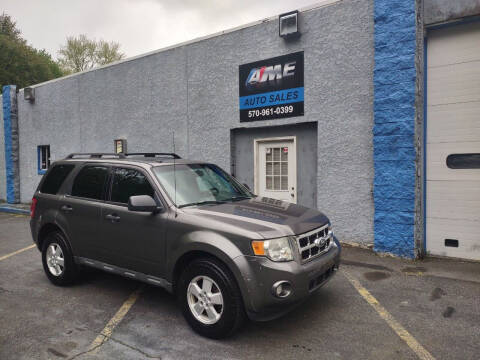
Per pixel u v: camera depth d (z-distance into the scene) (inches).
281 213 156.6
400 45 234.7
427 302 171.8
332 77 268.5
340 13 263.3
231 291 133.4
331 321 154.2
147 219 159.5
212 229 140.5
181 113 360.5
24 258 264.7
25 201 542.9
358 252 253.6
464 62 231.9
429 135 243.4
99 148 439.5
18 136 547.5
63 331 149.1
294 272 131.3
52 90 490.3
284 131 301.9
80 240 188.7
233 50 320.2
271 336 142.3
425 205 245.9
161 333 146.3
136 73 396.8
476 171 230.4
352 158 262.7
